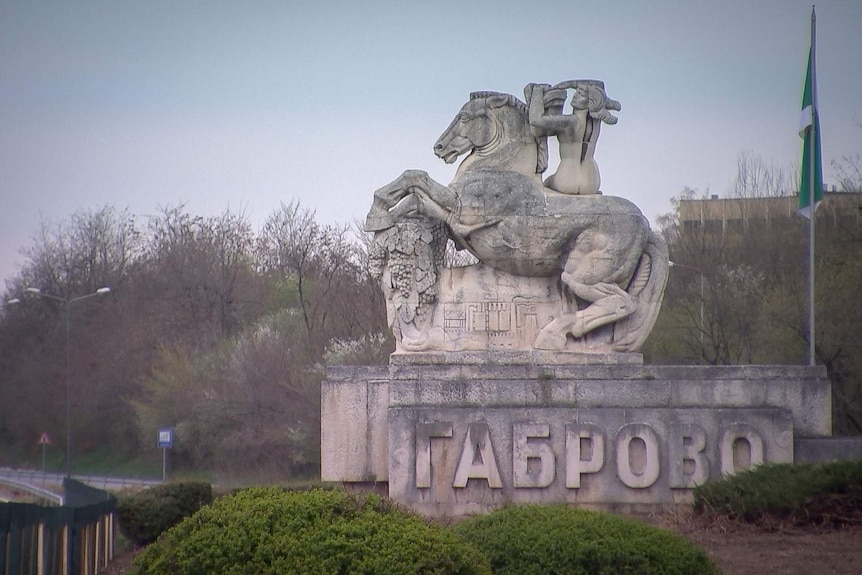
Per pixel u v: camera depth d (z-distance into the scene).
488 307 46.81
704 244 92.31
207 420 94.88
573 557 28.67
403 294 46.62
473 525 30.61
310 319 104.19
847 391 79.69
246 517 27.05
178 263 124.06
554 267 46.84
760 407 44.84
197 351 106.69
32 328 123.38
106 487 91.06
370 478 45.53
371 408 45.72
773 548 37.09
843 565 34.94
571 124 47.06
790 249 88.88
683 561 29.23
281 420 92.81
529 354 45.94
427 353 45.97
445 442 44.38
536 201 46.59
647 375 45.38
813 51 60.44
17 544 31.66
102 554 43.88
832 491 39.75
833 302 80.81
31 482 99.38
